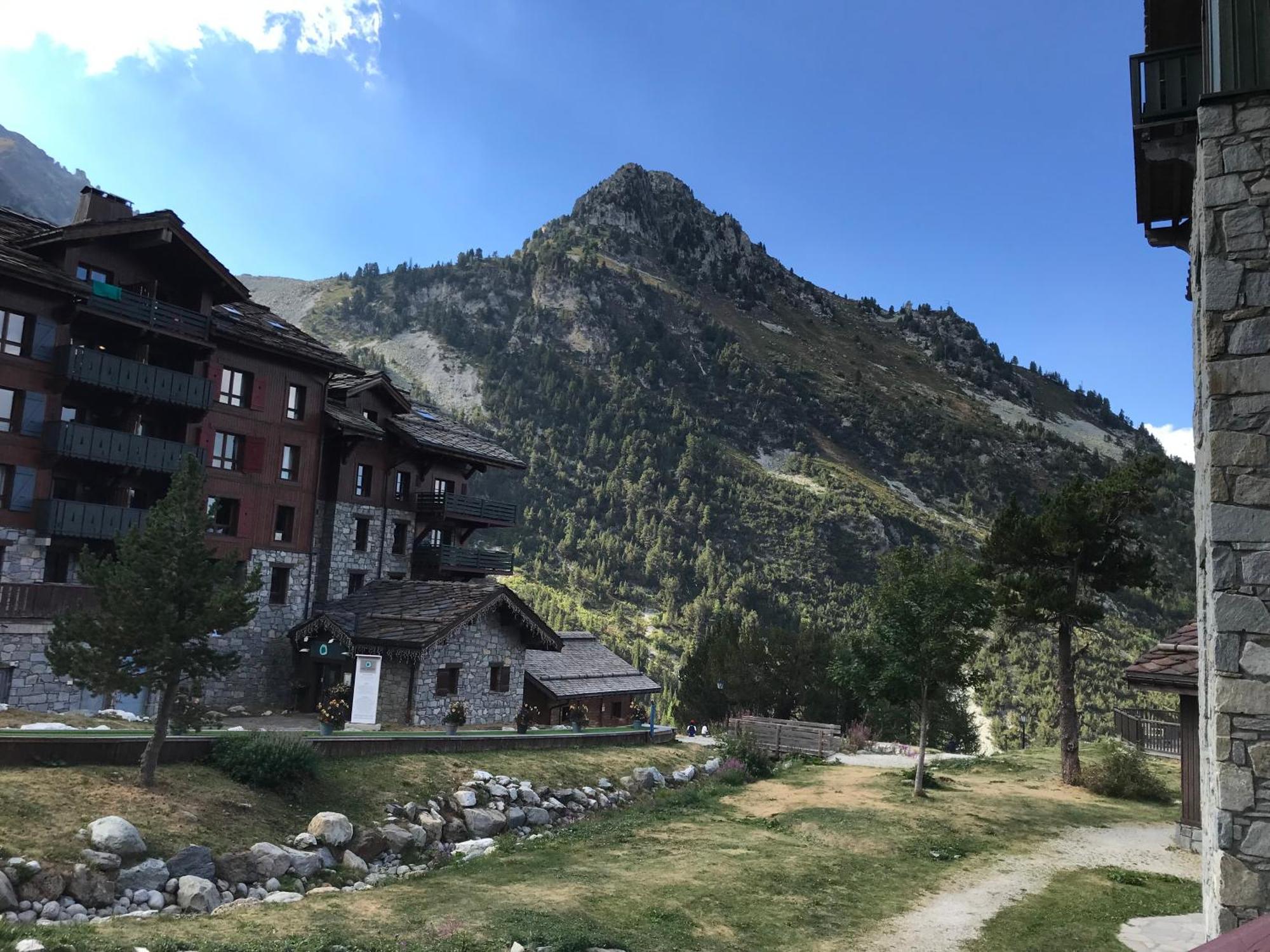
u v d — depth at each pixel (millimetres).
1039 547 31328
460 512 47094
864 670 28109
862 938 13484
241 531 36969
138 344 33594
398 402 45500
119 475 32719
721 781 30219
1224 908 8742
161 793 18109
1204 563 11047
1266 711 8820
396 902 13867
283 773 20250
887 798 26609
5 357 29703
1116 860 19719
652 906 14344
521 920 12758
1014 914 14977
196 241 33656
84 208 35219
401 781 23062
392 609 37750
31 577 29828
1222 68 9781
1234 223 9562
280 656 38000
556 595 171875
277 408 39000
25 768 17719
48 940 10414
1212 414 9430
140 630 17953
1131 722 38406
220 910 13391
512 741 29406
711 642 59875
